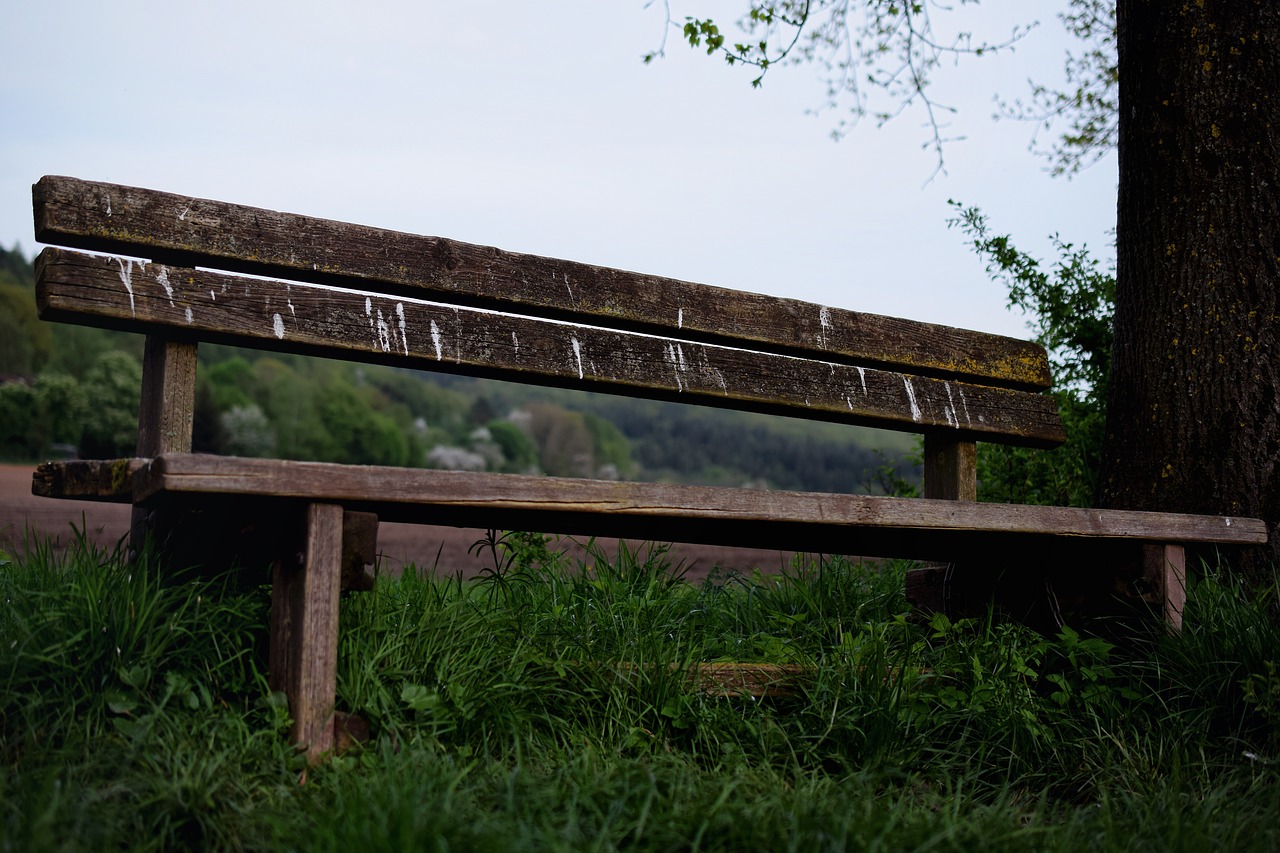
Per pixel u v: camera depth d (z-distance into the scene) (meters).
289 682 2.00
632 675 2.50
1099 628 3.06
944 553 3.31
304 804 1.77
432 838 1.55
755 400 3.30
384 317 2.74
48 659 1.95
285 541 2.09
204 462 1.79
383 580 2.86
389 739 2.04
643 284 3.18
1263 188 3.45
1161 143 3.63
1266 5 3.50
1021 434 3.83
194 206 2.52
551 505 2.13
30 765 1.75
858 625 3.20
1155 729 2.60
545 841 1.63
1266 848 1.89
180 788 1.74
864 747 2.44
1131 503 3.56
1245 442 3.35
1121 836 1.97
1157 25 3.66
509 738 2.22
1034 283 4.72
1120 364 3.72
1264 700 2.50
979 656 2.83
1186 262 3.54
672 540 3.09
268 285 2.60
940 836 1.78
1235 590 2.95
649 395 3.19
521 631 2.55
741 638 3.13
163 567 2.32
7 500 10.42
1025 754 2.55
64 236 2.36
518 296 2.95
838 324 3.54
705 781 2.07
